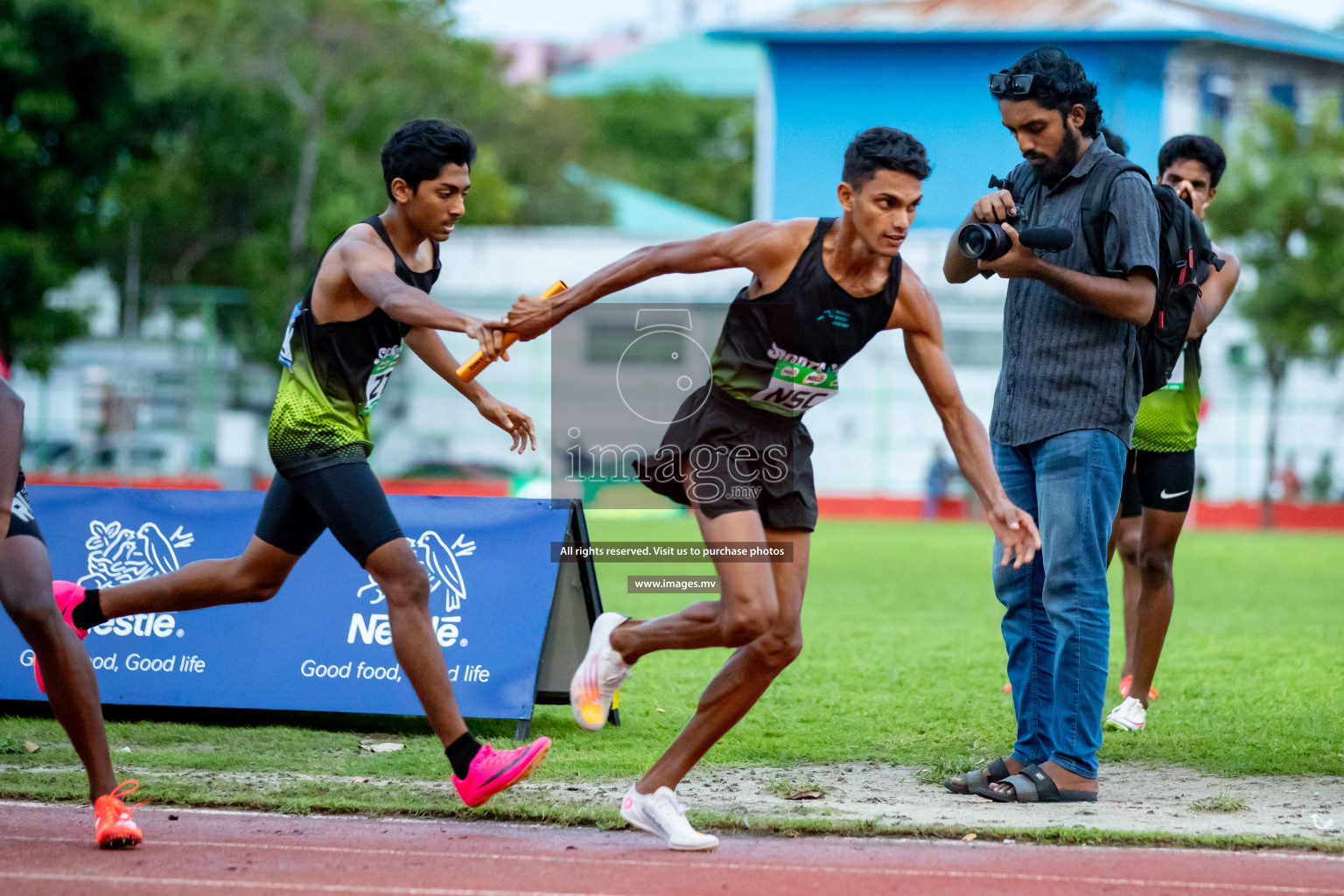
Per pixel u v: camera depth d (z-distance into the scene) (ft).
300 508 37.76
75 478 193.06
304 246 244.63
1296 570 115.96
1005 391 41.37
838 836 34.55
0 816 35.01
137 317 245.24
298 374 35.96
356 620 48.06
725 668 33.58
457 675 46.68
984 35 244.63
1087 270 39.19
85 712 32.91
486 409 38.68
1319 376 215.51
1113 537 52.21
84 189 187.11
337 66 255.09
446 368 38.58
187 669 47.98
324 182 250.78
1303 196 194.80
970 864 32.14
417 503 49.19
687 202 498.28
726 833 34.65
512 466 208.95
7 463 32.09
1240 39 235.40
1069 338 39.65
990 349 209.77
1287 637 71.67
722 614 32.17
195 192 242.37
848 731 47.21
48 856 31.65
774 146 256.32
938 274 210.59
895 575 107.45
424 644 34.63
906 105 252.01
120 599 39.78
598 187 406.41
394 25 265.54
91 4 181.88
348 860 31.73
